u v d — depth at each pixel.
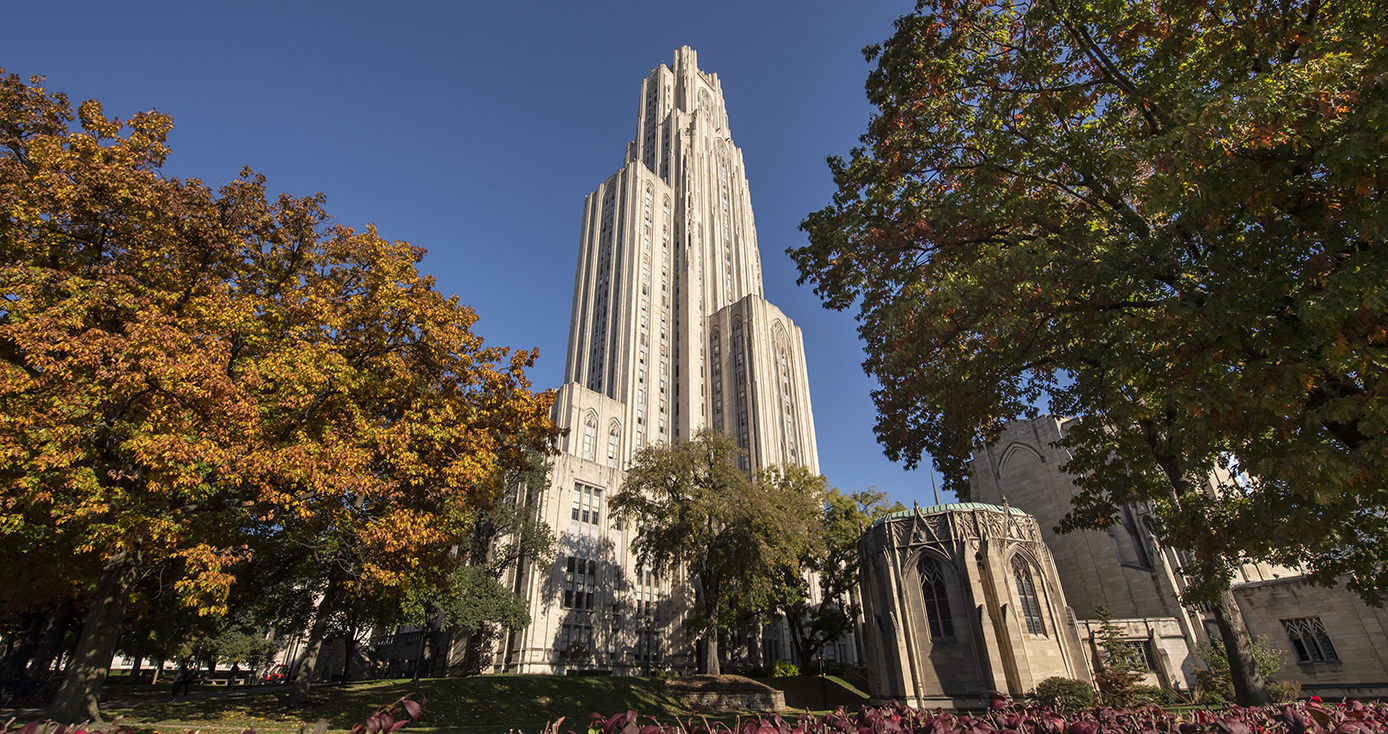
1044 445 53.09
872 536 41.09
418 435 18.78
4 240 16.34
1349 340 9.09
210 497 17.52
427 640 55.88
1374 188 9.24
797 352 119.69
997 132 15.82
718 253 128.12
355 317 19.91
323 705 23.73
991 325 13.78
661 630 63.69
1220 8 12.02
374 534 17.31
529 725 24.25
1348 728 5.89
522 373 24.50
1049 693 29.81
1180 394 10.66
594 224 124.62
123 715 20.00
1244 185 10.05
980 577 35.94
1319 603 34.97
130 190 17.53
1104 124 15.23
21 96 18.38
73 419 14.23
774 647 75.00
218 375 14.79
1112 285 12.45
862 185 18.70
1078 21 14.30
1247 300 10.09
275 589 30.30
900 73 16.95
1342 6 10.48
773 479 47.94
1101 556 47.47
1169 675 37.97
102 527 14.32
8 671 31.23
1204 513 14.70
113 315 16.61
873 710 6.56
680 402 104.06
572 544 58.44
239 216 19.98
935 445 19.19
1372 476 9.48
